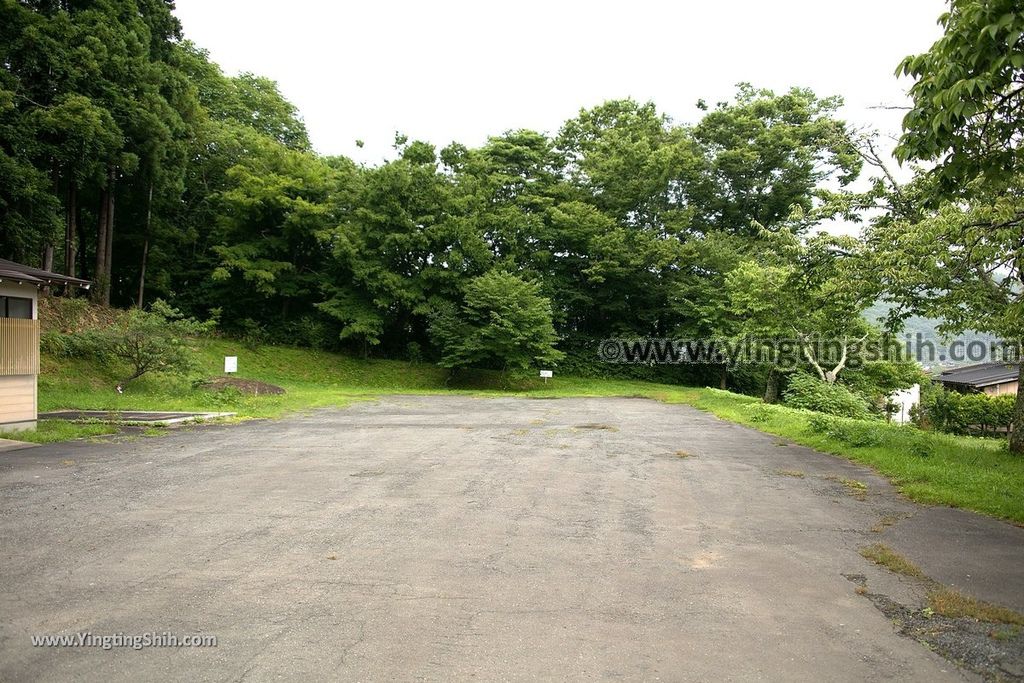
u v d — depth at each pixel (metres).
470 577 4.31
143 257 26.83
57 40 17.59
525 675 3.00
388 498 6.56
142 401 15.91
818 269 11.92
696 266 31.78
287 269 30.12
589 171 34.59
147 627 3.46
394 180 29.36
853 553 4.95
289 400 18.67
